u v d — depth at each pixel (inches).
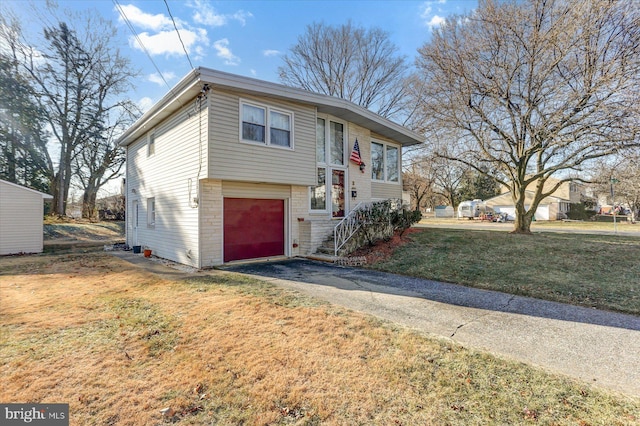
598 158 451.8
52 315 185.0
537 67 459.2
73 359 131.0
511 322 173.3
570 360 130.4
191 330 160.6
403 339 148.6
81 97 896.3
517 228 533.6
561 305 203.2
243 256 366.0
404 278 280.7
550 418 94.6
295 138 381.4
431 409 99.3
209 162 309.9
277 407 100.7
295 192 410.6
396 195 582.9
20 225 495.2
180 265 351.9
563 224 1047.6
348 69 996.6
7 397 104.3
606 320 175.9
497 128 511.5
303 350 137.8
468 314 185.9
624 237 476.1
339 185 468.8
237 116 331.0
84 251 520.7
